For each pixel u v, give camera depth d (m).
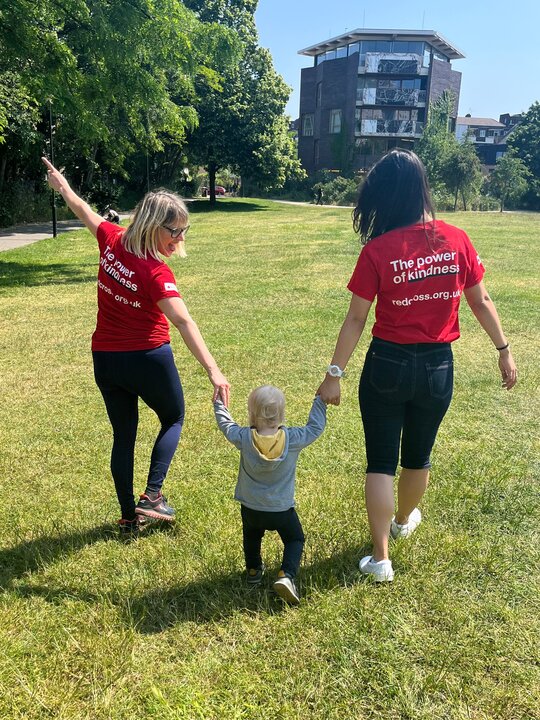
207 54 15.23
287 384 5.80
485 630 2.51
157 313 3.08
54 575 2.90
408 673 2.27
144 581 2.85
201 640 2.47
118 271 2.98
